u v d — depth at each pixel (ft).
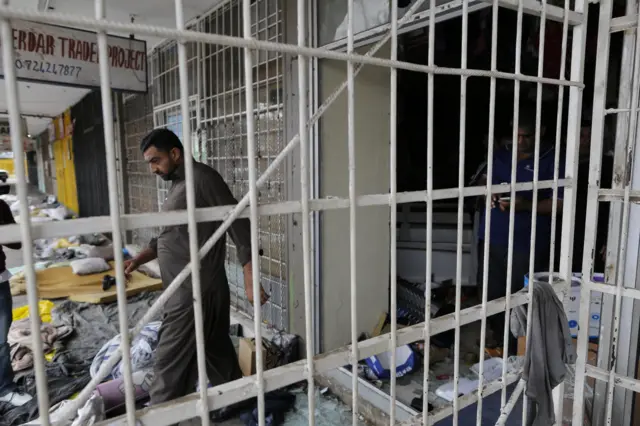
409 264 12.75
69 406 2.56
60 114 37.06
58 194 45.32
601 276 7.14
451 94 12.61
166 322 6.86
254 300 3.14
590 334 7.19
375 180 9.63
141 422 2.81
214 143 12.11
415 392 8.23
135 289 13.88
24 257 2.31
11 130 2.22
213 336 7.23
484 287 4.60
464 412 7.47
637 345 5.60
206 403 3.02
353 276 3.63
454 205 12.69
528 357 4.99
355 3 7.43
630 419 5.75
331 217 9.07
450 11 5.88
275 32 9.41
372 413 7.87
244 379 3.26
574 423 5.72
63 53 10.19
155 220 2.73
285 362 9.32
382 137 9.63
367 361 8.84
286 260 9.70
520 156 9.07
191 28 12.88
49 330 10.92
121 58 11.02
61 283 14.44
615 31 5.01
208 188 6.57
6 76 2.17
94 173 25.32
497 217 9.45
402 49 11.83
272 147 9.83
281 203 3.21
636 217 5.39
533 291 5.01
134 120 18.78
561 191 8.92
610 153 8.57
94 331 11.41
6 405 8.16
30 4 11.10
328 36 8.12
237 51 10.61
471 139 12.51
